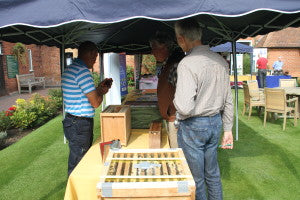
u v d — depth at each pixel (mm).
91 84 2688
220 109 2146
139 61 6332
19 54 13422
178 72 2023
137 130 3123
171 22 4324
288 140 5410
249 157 4516
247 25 4109
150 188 1593
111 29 4699
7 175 4012
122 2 1840
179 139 2217
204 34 5383
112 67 5652
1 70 12375
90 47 2787
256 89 8133
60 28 3748
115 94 5742
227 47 11797
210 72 2008
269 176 3783
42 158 4684
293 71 18453
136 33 5301
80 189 2039
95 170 2123
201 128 2061
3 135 5750
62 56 4293
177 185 1599
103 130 2564
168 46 2604
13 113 6992
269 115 7121
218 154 4684
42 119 7359
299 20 3434
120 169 1819
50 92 10203
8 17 1865
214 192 2283
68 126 2783
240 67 17172
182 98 1932
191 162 2158
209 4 1806
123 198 1604
